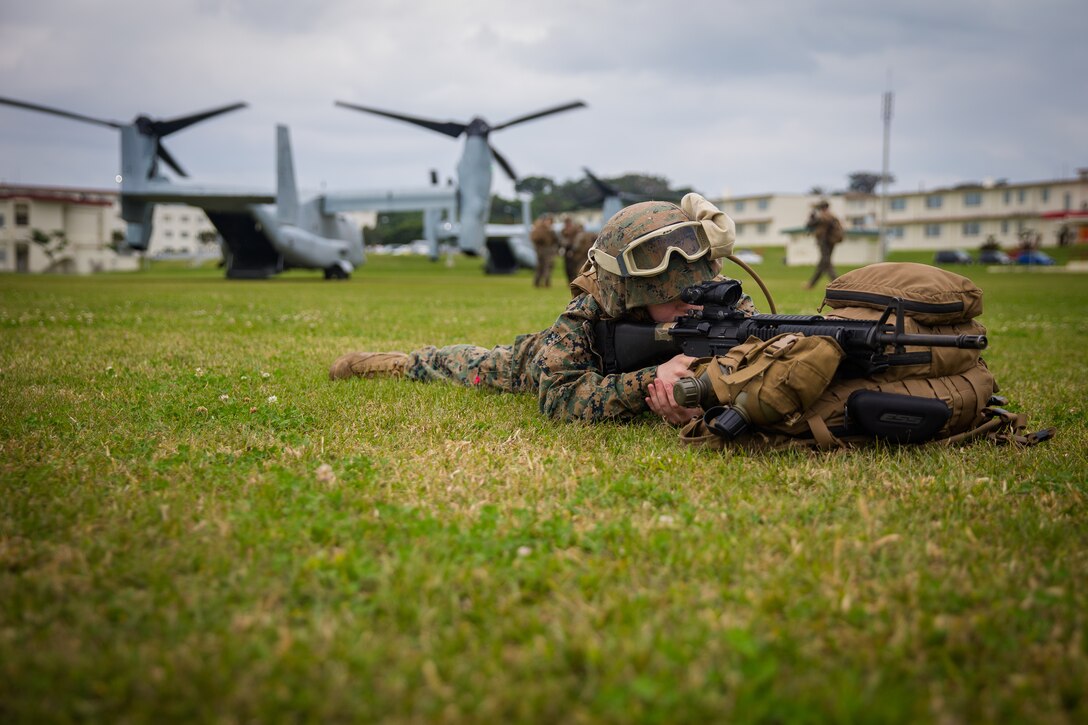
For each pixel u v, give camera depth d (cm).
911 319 337
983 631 180
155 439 350
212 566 212
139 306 1328
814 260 7775
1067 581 208
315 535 231
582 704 153
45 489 274
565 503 267
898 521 252
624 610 184
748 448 334
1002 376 596
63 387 487
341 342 779
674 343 367
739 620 184
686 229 359
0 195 7675
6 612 185
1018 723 149
